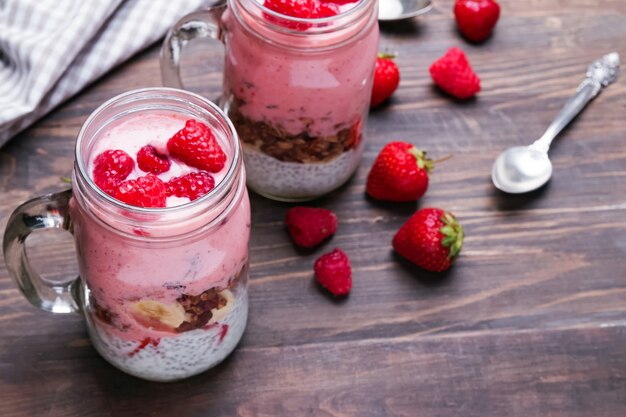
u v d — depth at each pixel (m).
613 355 0.79
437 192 0.85
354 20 0.75
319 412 0.77
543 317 0.80
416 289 0.81
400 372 0.78
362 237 0.83
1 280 0.79
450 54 0.87
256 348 0.78
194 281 0.70
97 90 0.87
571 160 0.87
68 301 0.76
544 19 0.93
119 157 0.69
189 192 0.69
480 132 0.87
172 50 0.81
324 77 0.76
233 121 0.81
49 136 0.84
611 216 0.85
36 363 0.77
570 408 0.78
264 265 0.81
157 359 0.74
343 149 0.81
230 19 0.77
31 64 0.84
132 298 0.71
